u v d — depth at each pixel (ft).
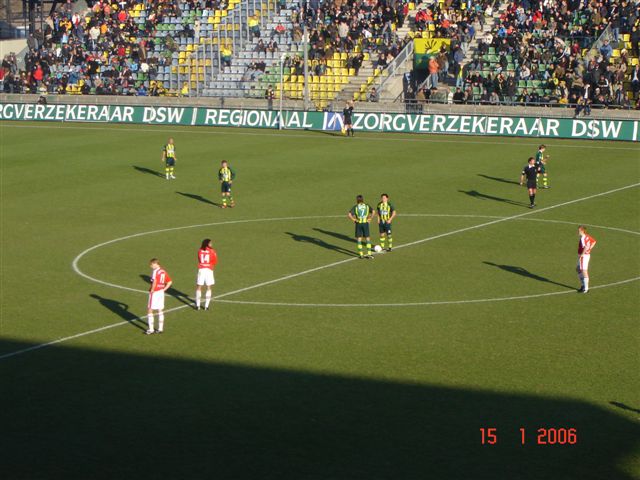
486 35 237.86
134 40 273.13
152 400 70.90
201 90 256.93
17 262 112.88
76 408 69.51
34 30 289.33
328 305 95.61
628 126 199.21
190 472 59.16
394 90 237.25
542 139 204.13
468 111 220.84
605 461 60.75
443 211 139.03
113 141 208.64
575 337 85.35
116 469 59.72
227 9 271.49
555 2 235.61
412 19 255.29
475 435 64.49
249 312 93.45
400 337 85.56
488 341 84.33
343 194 150.92
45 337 85.97
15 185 160.76
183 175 168.35
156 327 88.79
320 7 258.78
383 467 59.77
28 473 59.21
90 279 105.60
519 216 135.85
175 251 117.80
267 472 59.11
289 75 250.16
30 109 247.70
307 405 69.72
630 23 228.02
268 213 138.62
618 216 135.33
